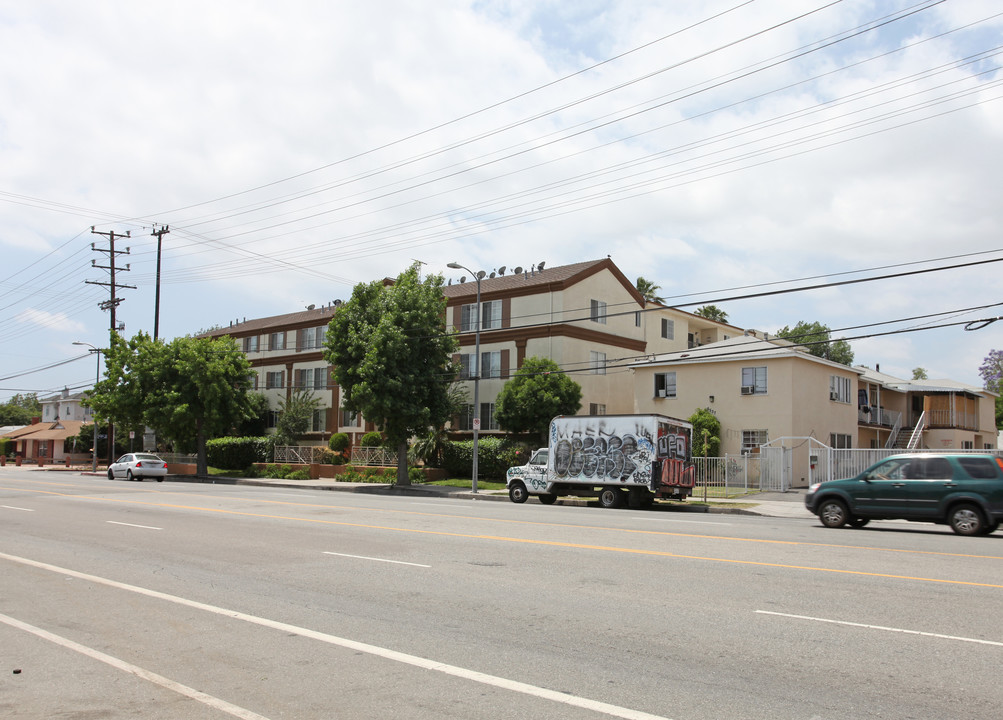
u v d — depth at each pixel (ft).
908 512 55.52
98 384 160.25
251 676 20.79
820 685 19.69
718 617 26.84
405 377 116.37
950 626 25.43
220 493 95.20
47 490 99.25
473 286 149.89
